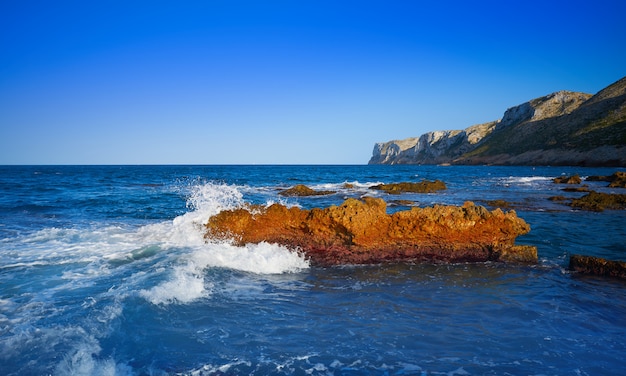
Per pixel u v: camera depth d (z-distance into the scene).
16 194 26.47
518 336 5.47
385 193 29.19
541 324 5.89
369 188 34.12
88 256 9.14
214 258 8.98
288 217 10.52
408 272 8.79
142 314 5.88
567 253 10.59
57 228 13.09
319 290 7.46
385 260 9.75
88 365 4.47
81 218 15.80
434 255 9.91
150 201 22.38
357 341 5.28
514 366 4.68
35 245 10.30
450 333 5.55
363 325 5.79
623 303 6.81
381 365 4.67
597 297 7.11
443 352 5.00
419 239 9.94
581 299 7.00
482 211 9.81
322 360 4.77
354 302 6.79
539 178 50.84
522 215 17.70
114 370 4.41
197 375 4.38
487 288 7.62
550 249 11.05
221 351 4.92
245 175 68.38
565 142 101.25
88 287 6.95
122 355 4.73
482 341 5.31
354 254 9.81
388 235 9.88
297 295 7.12
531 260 9.59
